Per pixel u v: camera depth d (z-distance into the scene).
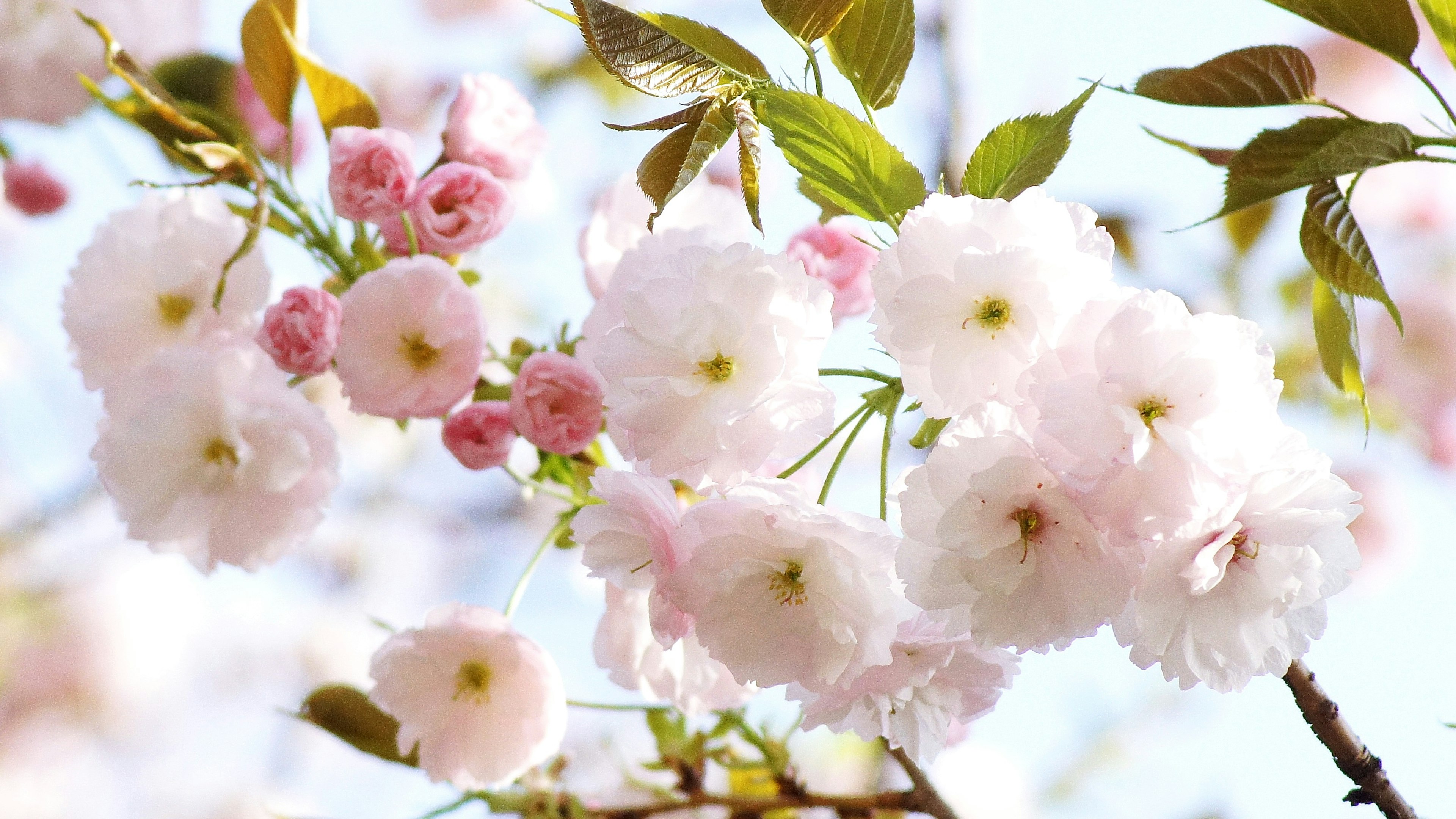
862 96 0.92
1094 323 0.89
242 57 1.03
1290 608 0.90
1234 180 0.92
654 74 0.89
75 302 1.01
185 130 1.00
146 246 1.01
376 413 0.99
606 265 1.02
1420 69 0.93
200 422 1.00
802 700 0.93
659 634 0.92
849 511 0.91
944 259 0.89
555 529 1.00
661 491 0.92
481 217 1.00
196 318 1.01
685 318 0.90
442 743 0.99
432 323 0.98
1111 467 0.88
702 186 1.02
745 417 0.91
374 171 1.00
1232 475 0.88
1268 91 0.93
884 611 0.91
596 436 0.98
